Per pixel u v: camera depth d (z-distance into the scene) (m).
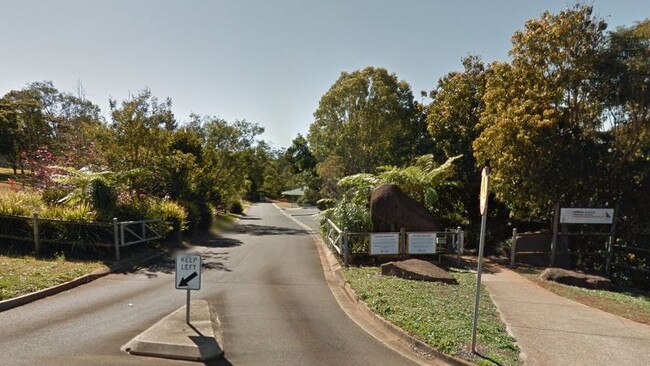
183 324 7.00
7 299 7.99
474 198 20.38
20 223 12.30
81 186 14.77
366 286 9.91
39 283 9.15
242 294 9.71
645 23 13.28
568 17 13.98
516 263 14.22
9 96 44.56
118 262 12.02
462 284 10.53
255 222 33.94
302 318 8.05
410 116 32.19
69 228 12.22
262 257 15.05
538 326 7.52
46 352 5.89
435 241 13.24
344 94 33.09
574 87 14.27
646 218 13.82
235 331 7.19
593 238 14.92
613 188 14.29
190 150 28.70
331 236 15.56
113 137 19.05
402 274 11.00
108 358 5.78
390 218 13.98
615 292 11.11
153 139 19.78
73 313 7.75
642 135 13.71
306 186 65.00
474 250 17.08
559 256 14.25
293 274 12.17
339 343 6.80
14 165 40.41
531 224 18.25
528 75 14.68
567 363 5.97
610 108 14.23
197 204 22.56
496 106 15.56
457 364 6.02
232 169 34.69
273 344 6.64
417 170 16.67
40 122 38.31
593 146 14.31
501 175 14.72
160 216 15.82
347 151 33.31
